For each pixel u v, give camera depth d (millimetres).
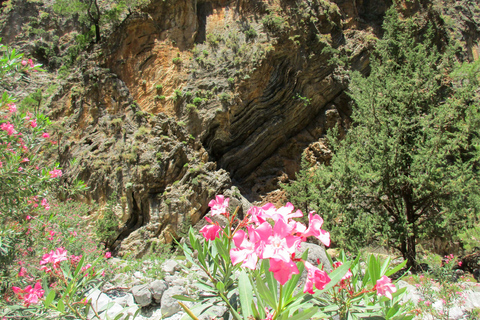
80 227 10648
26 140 4426
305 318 1423
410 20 15156
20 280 3895
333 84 19406
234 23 18922
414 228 11617
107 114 16547
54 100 17391
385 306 2150
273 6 18734
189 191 14742
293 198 16688
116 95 16781
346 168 12234
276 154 19578
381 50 14508
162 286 6531
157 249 13109
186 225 14133
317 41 18969
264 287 1500
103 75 17031
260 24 18406
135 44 17812
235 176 18984
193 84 17672
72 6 19562
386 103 12555
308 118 19938
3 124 3979
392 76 13141
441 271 7582
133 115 16328
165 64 17812
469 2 28297
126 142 15625
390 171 11680
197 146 16547
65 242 6109
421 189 11469
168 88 17531
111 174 15000
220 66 17984
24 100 16609
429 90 12562
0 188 3871
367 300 2020
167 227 14070
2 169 3848
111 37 17875
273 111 18859
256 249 1382
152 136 15602
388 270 2059
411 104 12484
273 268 1350
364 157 12570
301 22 18625
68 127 16500
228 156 18469
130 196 14508
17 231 4141
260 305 1748
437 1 26188
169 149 15461
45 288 2816
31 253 4285
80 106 16828
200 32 19172
